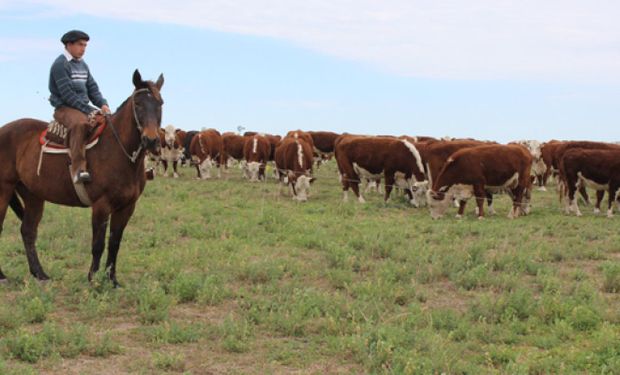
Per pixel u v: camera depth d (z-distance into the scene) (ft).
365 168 68.90
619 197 65.05
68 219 47.29
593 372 19.71
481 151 58.65
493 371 19.58
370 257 37.96
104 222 27.99
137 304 26.50
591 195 81.05
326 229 48.39
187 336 22.36
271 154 107.45
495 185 59.06
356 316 25.11
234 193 75.72
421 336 22.17
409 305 27.48
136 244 39.86
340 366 20.15
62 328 23.11
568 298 28.04
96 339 21.86
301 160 73.26
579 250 40.34
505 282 30.89
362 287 29.27
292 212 59.00
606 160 59.77
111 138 27.25
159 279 31.35
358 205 65.72
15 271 31.53
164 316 24.70
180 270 32.42
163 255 36.35
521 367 19.36
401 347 20.77
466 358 20.99
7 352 20.36
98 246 28.25
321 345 22.16
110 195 27.45
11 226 44.91
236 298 28.37
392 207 65.67
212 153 101.60
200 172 99.19
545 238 47.47
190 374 18.86
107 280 28.45
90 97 29.71
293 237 43.55
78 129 26.91
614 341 21.97
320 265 35.32
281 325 23.80
